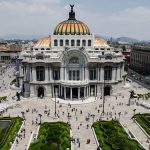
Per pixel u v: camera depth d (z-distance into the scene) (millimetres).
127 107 141125
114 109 137500
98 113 130500
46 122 114812
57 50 168500
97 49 176000
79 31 171000
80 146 92500
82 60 159000
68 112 131750
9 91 178500
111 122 114688
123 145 87688
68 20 177500
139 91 179125
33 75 160750
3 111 131375
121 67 174375
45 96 162875
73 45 169875
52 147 85875
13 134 101000
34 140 95750
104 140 94875
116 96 163875
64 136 98875
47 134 99375
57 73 162625
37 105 144250
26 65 163750
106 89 167250
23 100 154750
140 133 105312
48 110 135000
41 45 175625
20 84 183500
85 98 157375
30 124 114688
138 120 118812
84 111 133875
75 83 153875
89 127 111438
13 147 91375
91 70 163625
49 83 161750
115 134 99188
